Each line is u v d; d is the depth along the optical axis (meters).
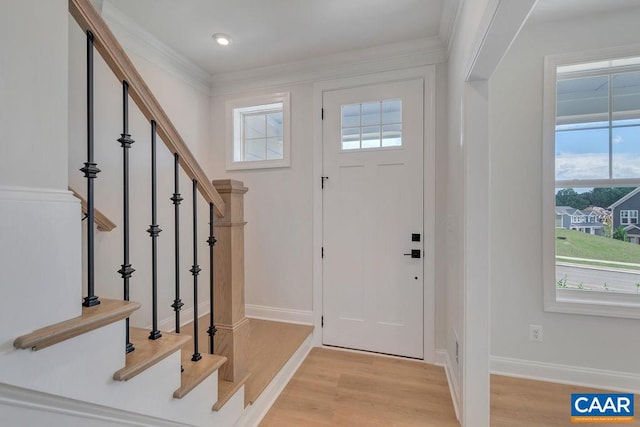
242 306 1.65
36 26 0.70
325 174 2.79
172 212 2.64
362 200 2.69
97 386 0.84
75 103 1.88
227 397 1.45
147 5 2.03
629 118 2.13
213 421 1.37
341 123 2.74
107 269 2.07
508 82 2.25
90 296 0.89
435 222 2.48
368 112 2.68
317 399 1.96
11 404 0.66
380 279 2.63
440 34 2.35
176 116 2.71
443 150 2.47
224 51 2.62
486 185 1.62
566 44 2.15
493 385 2.13
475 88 1.62
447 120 2.42
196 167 1.34
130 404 0.95
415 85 2.53
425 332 2.50
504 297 2.27
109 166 2.08
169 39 2.43
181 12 2.10
